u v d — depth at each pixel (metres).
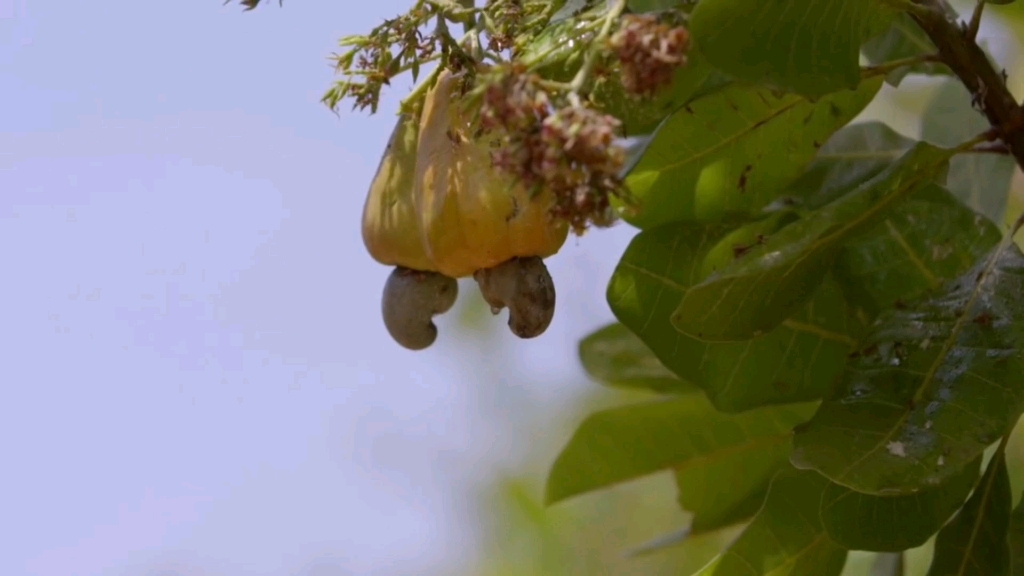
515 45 1.33
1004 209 1.50
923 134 1.53
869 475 1.30
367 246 1.37
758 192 1.44
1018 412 1.31
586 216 1.24
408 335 1.38
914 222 1.42
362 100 1.33
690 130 1.42
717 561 1.40
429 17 1.33
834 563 1.39
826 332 1.42
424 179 1.33
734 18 1.29
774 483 1.40
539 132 1.24
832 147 1.51
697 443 1.53
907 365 1.34
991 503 1.35
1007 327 1.34
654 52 1.24
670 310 1.41
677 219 1.44
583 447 1.54
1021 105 1.36
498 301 1.34
